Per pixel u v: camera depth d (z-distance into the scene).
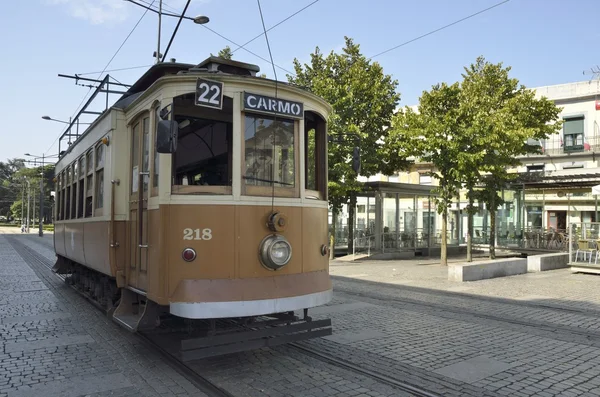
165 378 5.27
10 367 5.67
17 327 7.76
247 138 5.56
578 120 32.34
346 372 5.45
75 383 5.11
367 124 20.61
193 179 5.73
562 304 9.96
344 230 24.06
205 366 5.64
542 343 6.86
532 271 15.91
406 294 11.27
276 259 5.42
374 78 20.83
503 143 16.83
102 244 7.62
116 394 4.80
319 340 6.90
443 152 17.25
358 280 13.84
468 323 8.13
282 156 5.82
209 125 5.86
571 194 26.73
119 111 7.15
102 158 7.84
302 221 5.87
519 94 20.20
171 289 5.27
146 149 6.27
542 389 4.98
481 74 20.88
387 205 22.62
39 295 11.01
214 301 5.07
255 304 5.21
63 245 11.70
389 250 22.50
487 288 12.16
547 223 31.30
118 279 6.86
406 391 4.89
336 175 19.03
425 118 17.48
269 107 5.67
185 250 5.25
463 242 26.97
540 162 33.41
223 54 18.91
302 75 21.28
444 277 14.52
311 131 6.48
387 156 20.84
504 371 5.56
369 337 7.09
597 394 4.86
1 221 107.25
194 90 5.48
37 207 87.38
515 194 23.05
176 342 6.46
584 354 6.30
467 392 4.88
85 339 6.99
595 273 15.09
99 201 8.02
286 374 5.37
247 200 5.45
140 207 6.23
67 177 11.57
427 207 24.33
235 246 5.34
